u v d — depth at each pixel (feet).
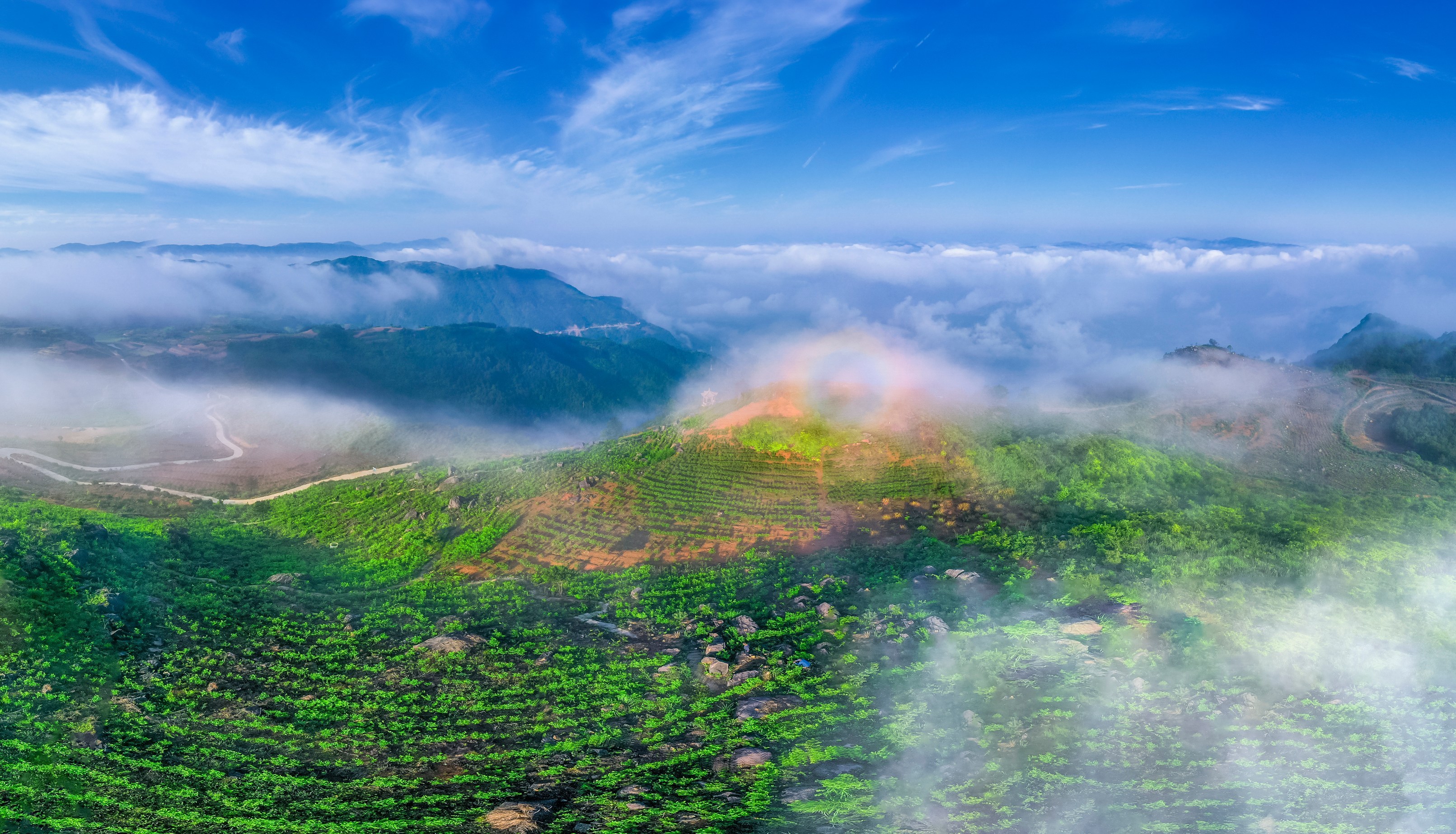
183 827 110.42
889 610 191.52
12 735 128.26
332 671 172.86
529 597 231.91
